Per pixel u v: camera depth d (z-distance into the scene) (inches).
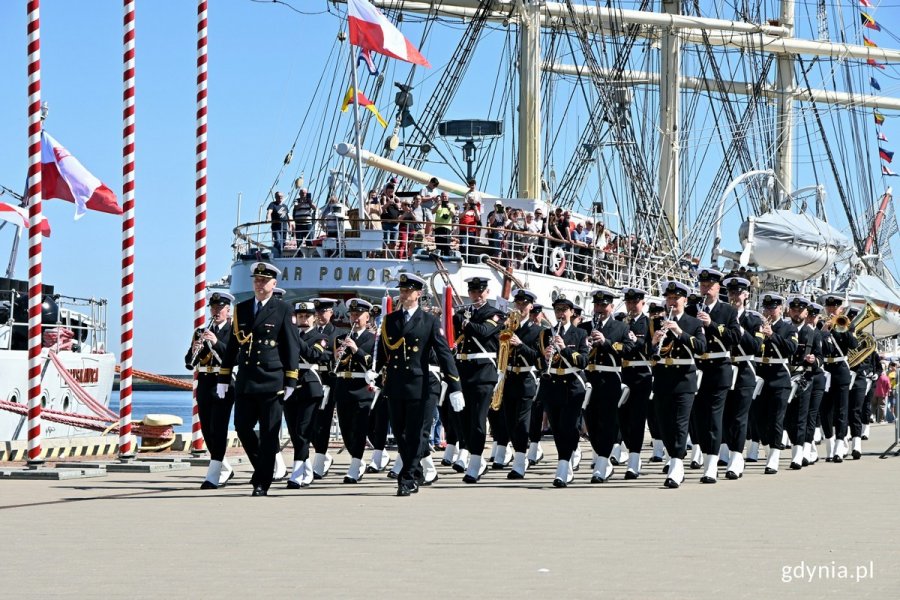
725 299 1258.0
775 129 2485.2
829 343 1081.4
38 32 875.4
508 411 873.5
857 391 1138.0
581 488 796.6
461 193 1598.2
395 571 433.4
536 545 502.9
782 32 2460.6
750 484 825.5
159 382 1483.8
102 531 549.6
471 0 1950.1
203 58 1031.0
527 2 1886.1
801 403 991.6
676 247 1905.8
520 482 849.5
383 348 764.0
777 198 2469.2
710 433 837.8
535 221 1409.9
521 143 1867.6
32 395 873.5
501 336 852.6
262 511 640.4
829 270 1747.0
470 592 389.1
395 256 1278.3
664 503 687.1
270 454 736.3
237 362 753.6
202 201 1030.4
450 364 749.3
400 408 745.0
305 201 1348.4
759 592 389.4
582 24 2081.7
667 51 2335.1
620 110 2164.1
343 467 986.1
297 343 748.0
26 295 1258.0
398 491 740.7
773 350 943.7
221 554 476.1
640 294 887.1
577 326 842.2
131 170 967.6
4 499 699.4
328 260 1254.9
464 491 772.0
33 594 386.6
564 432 816.3
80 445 1113.4
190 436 1143.0
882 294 1873.8
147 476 873.5
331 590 393.7
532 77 1873.8
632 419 888.9
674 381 811.4
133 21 967.6
